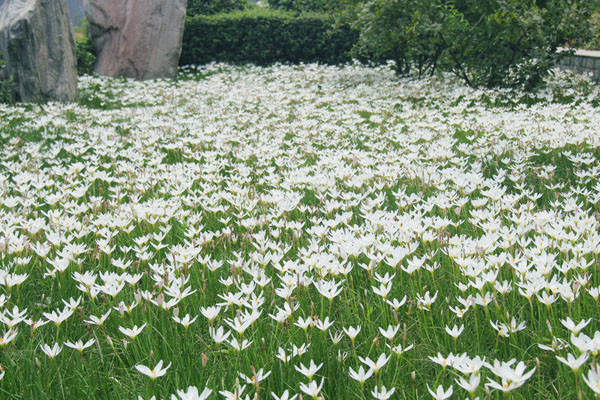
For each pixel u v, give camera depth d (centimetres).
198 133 768
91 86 1357
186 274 312
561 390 201
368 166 589
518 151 596
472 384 178
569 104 919
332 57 1870
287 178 529
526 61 1091
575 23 1073
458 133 760
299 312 272
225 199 484
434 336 253
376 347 237
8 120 932
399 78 1359
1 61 1189
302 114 942
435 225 345
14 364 232
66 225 382
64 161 655
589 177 509
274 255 301
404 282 309
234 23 1823
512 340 241
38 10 1098
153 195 497
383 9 1227
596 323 248
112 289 265
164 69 1611
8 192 517
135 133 794
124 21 1598
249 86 1328
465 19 1128
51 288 308
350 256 326
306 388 189
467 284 284
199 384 215
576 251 286
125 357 255
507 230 310
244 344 224
